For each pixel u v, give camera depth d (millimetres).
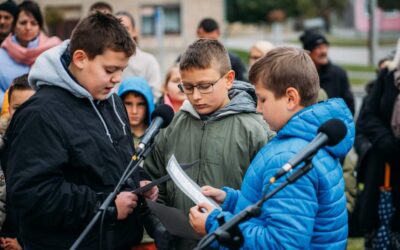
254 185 2740
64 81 2961
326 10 39438
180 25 21984
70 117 2936
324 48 6605
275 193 2510
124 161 3078
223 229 2520
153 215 3213
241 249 2664
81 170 2949
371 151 5211
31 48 5684
